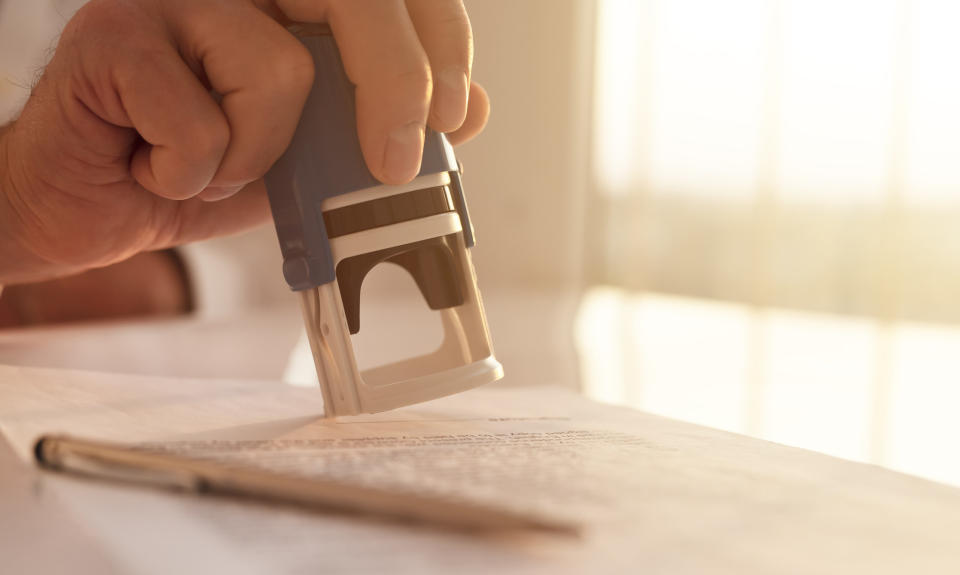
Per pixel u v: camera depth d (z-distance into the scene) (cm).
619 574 32
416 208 46
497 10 301
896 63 183
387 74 44
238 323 127
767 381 99
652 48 266
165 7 46
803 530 35
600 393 79
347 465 39
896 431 76
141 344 89
